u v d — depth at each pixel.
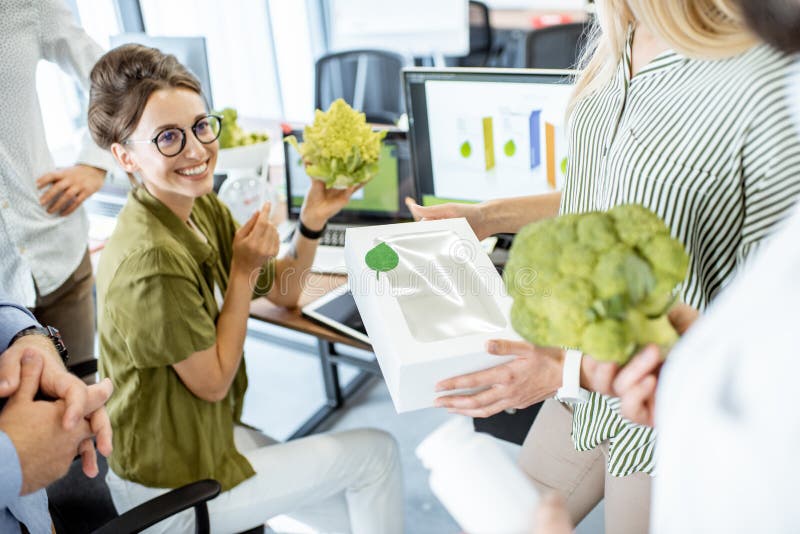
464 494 0.58
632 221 0.64
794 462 0.40
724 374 0.44
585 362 0.81
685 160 0.83
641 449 0.97
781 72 0.74
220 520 1.36
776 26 0.59
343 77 3.12
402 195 1.95
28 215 1.79
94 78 1.27
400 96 3.07
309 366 2.68
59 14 1.83
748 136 0.78
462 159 1.75
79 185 1.86
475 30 4.36
